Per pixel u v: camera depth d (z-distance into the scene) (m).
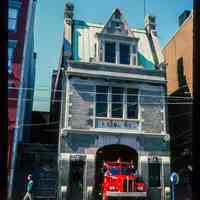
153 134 20.45
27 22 20.88
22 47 20.17
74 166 18.89
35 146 20.02
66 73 20.27
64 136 19.05
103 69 20.80
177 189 20.91
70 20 23.70
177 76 26.45
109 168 18.08
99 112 20.27
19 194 18.06
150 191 19.38
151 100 21.28
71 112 19.55
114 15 22.84
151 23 26.38
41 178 18.98
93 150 19.22
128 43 22.47
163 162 20.16
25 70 20.58
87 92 20.23
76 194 18.44
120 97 20.95
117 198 17.12
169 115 26.39
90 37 23.78
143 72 21.55
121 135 19.92
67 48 21.42
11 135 18.09
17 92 19.12
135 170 19.72
